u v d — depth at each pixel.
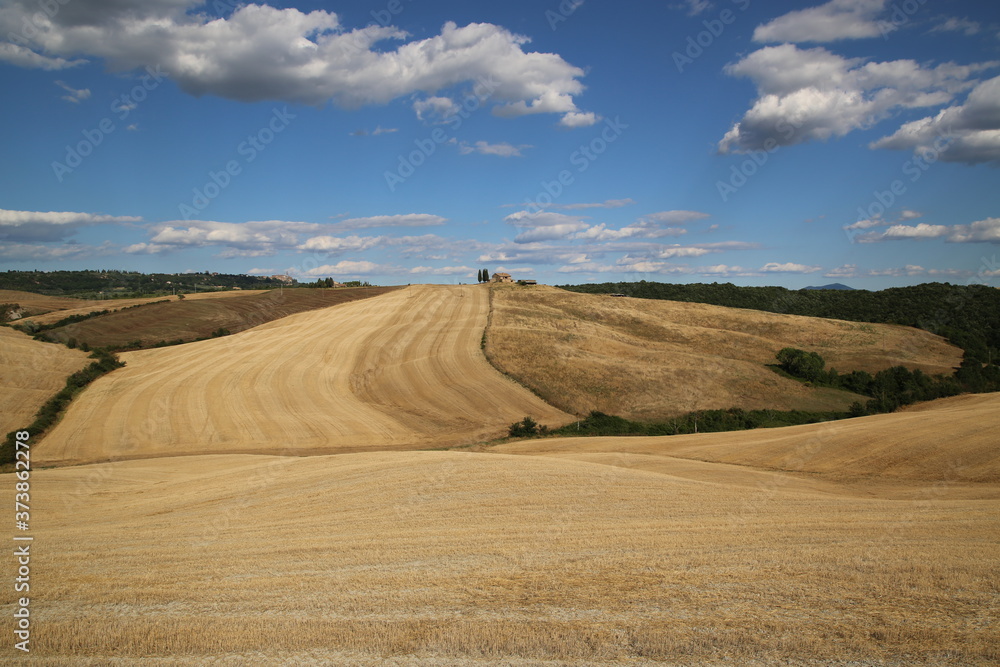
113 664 9.66
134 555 15.70
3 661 9.76
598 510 19.72
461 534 16.98
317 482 25.11
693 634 10.02
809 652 9.41
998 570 12.75
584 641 9.86
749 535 16.27
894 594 11.59
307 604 11.79
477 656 9.66
